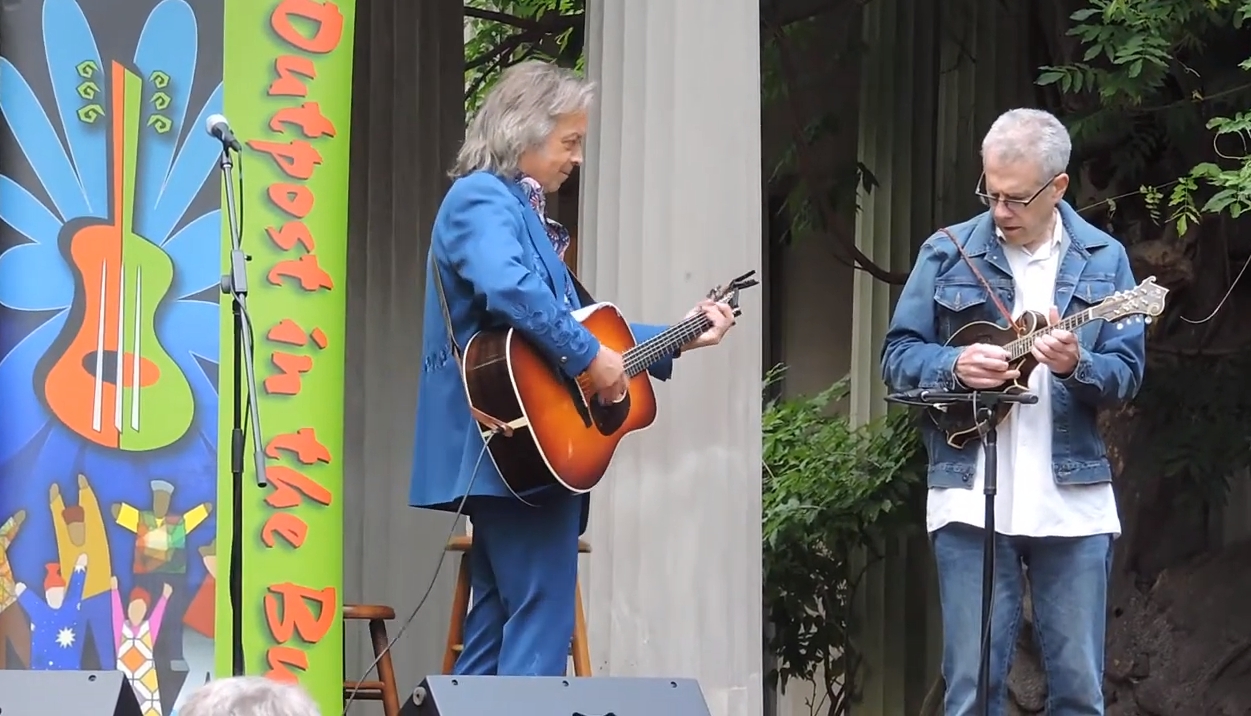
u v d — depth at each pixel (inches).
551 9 893.8
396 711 494.6
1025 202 400.5
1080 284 404.5
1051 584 400.8
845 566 826.8
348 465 679.1
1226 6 651.5
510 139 378.0
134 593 390.0
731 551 458.3
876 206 836.0
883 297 844.0
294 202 404.5
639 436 466.3
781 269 954.7
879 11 828.0
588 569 478.9
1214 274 711.1
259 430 350.6
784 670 840.9
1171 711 700.7
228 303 398.3
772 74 842.8
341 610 402.9
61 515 389.4
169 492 392.8
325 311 404.2
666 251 466.6
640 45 478.0
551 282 378.6
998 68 801.6
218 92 403.9
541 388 370.6
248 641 392.2
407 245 703.1
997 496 398.3
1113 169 718.5
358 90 701.9
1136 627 711.7
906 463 784.9
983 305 408.2
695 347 406.3
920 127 827.4
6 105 397.4
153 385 394.9
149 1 403.9
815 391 940.0
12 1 400.2
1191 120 690.8
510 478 368.8
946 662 404.8
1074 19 664.4
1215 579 712.4
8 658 386.0
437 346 384.2
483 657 393.1
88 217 396.8
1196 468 700.7
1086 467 398.9
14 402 390.6
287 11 408.8
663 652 457.1
